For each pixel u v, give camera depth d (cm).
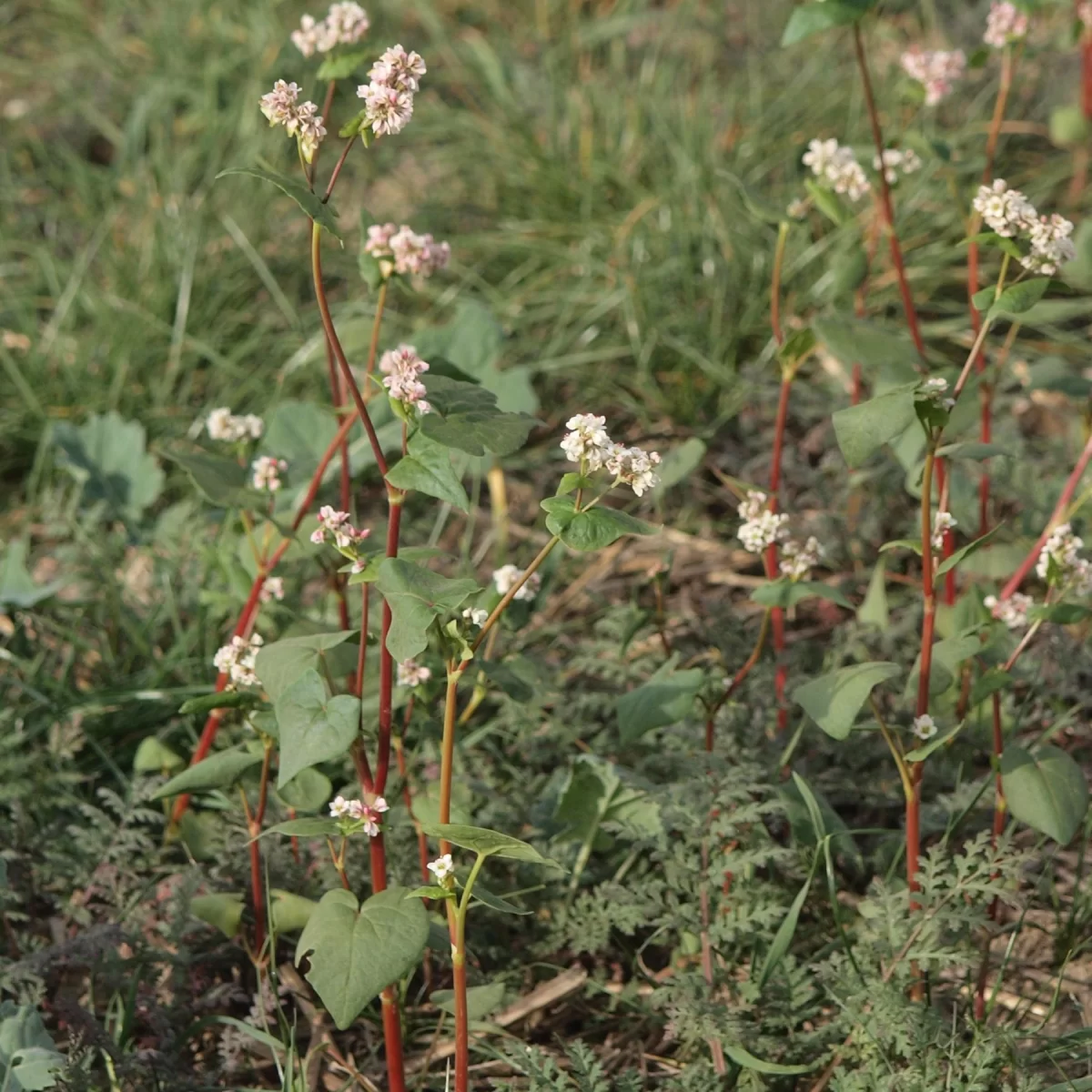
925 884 156
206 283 214
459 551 196
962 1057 155
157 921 166
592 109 243
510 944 166
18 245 225
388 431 193
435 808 163
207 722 175
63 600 190
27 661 182
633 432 204
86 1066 156
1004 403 201
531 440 205
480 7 285
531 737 175
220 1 273
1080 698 176
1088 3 196
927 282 212
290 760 148
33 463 203
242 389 204
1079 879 164
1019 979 164
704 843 160
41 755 175
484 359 197
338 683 166
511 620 163
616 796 165
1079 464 170
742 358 208
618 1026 164
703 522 198
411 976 160
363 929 147
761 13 272
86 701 179
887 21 273
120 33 283
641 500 199
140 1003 160
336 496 190
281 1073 157
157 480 196
